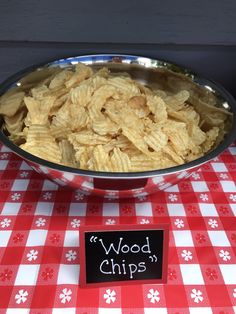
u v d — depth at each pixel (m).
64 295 0.30
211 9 0.49
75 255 0.34
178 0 0.49
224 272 0.32
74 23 0.50
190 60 0.53
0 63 0.53
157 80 0.49
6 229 0.36
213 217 0.38
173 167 0.32
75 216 0.38
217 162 0.46
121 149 0.39
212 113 0.43
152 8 0.49
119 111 0.40
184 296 0.30
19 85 0.44
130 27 0.51
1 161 0.46
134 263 0.31
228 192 0.42
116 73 0.50
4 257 0.33
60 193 0.41
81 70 0.46
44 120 0.42
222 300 0.30
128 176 0.31
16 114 0.43
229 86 0.56
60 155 0.39
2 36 0.51
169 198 0.41
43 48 0.52
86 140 0.38
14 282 0.31
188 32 0.51
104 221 0.37
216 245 0.35
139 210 0.39
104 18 0.50
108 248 0.30
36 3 0.48
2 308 0.29
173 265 0.33
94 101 0.41
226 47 0.53
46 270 0.32
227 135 0.37
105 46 0.52
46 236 0.35
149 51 0.52
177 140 0.39
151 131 0.39
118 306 0.30
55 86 0.45
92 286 0.31
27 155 0.33
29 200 0.40
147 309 0.29
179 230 0.36
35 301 0.30
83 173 0.31
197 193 0.41
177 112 0.43
